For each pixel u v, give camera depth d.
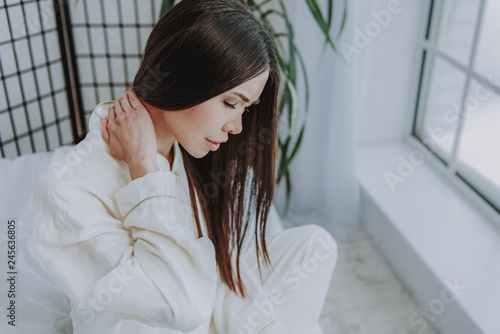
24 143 2.33
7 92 2.18
